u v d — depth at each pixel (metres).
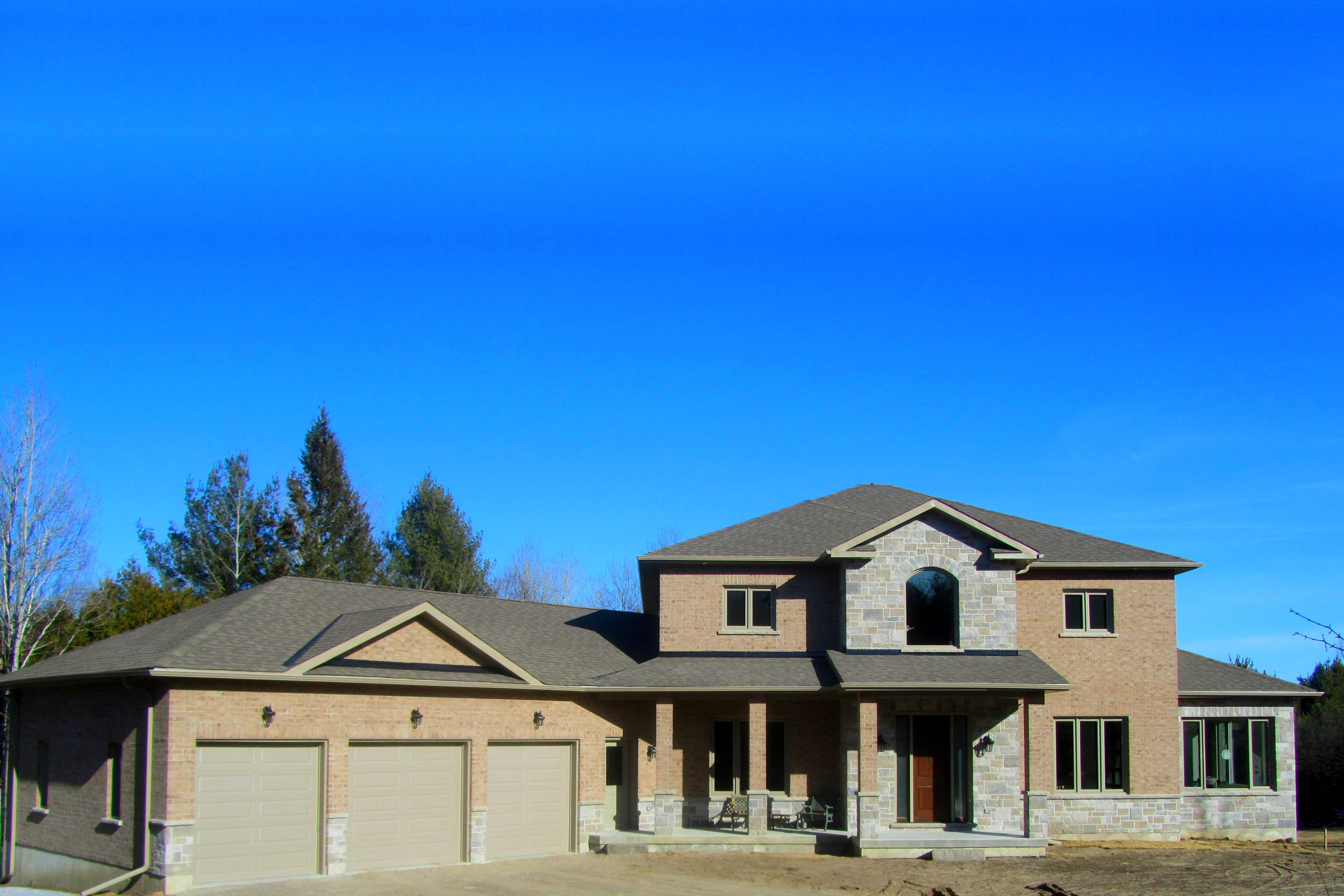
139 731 20.61
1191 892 20.58
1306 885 21.31
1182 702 29.67
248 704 20.92
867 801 25.53
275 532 54.50
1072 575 29.95
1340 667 45.22
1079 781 29.06
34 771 24.98
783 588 30.09
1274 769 29.67
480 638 26.44
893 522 28.47
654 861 24.61
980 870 23.53
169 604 43.62
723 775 29.06
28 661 39.31
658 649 31.00
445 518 61.72
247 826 20.84
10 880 25.16
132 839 20.48
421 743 23.75
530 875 22.47
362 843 22.52
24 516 38.84
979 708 27.80
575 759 26.70
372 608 27.33
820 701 29.00
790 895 20.56
